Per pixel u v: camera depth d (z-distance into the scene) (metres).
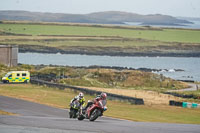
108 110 112.94
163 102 152.88
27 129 47.03
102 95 65.06
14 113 87.88
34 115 85.19
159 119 94.31
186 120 96.00
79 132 45.53
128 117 93.69
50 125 52.75
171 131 49.31
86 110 66.75
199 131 50.91
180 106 135.25
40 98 138.75
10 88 177.62
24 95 146.25
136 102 137.12
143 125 59.03
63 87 182.38
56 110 99.81
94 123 59.53
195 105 131.12
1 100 119.81
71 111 70.44
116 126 54.91
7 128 47.78
